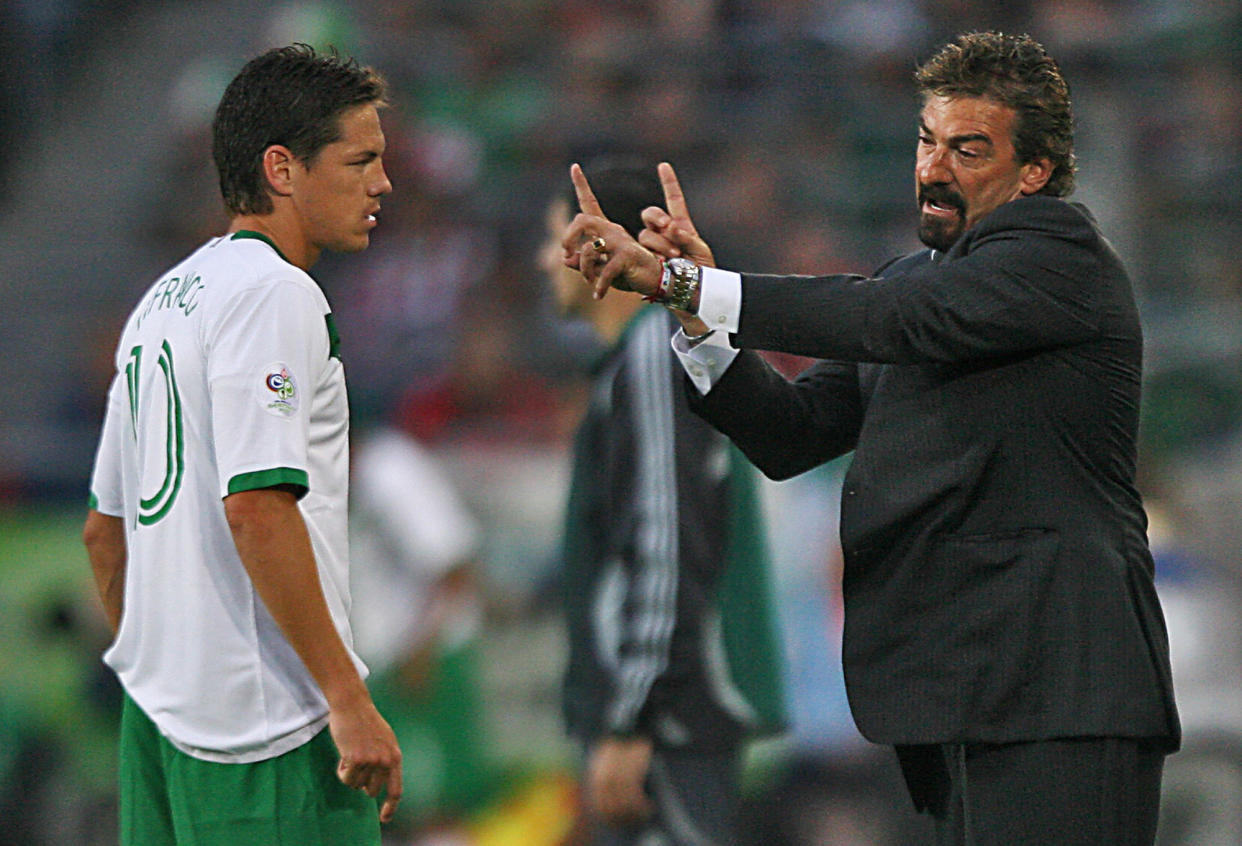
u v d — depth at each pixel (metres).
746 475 14.30
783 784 21.69
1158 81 35.22
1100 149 33.56
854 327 9.67
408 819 21.47
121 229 39.56
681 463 13.66
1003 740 9.66
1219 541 22.47
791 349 9.86
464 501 23.88
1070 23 35.91
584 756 14.70
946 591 9.86
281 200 10.45
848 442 11.26
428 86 36.97
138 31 46.16
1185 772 19.45
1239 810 19.22
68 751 22.73
